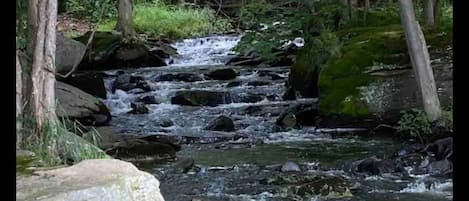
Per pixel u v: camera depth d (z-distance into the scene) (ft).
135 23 58.18
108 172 10.33
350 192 18.95
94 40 46.14
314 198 18.63
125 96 37.60
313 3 32.78
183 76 41.16
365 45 30.14
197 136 28.09
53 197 9.16
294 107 31.81
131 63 47.21
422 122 25.59
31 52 15.66
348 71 29.53
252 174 21.79
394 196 18.74
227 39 55.77
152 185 10.32
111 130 29.04
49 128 15.23
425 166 21.47
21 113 14.90
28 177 10.20
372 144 25.96
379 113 27.96
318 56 34.04
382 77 28.58
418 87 26.86
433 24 30.86
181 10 62.95
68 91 31.35
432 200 18.35
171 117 32.96
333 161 23.29
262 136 28.40
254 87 38.06
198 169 22.53
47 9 15.58
